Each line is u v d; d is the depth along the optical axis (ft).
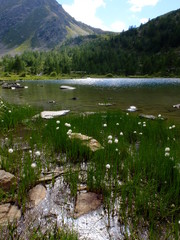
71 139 24.88
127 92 115.96
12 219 12.90
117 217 13.50
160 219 13.39
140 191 15.74
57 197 15.52
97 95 100.99
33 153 23.76
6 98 90.22
